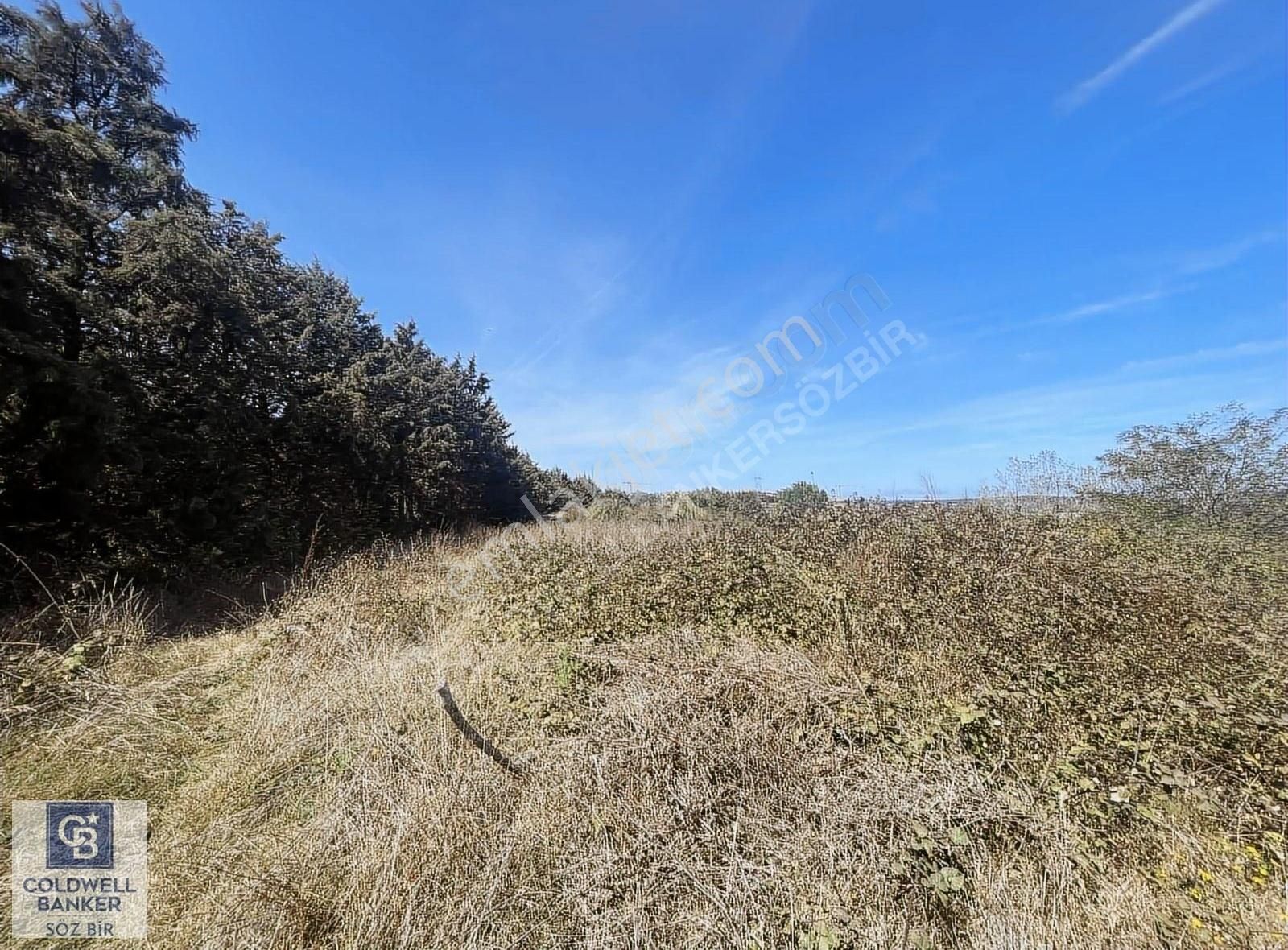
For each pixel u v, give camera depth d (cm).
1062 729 258
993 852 205
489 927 187
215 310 856
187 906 203
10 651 374
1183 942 169
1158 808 221
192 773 301
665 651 352
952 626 369
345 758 296
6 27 693
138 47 840
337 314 1510
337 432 1222
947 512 644
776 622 437
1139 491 719
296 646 457
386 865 204
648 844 211
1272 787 225
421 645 491
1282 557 521
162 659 447
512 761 277
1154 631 327
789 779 233
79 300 627
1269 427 640
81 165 630
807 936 175
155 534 775
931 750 246
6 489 588
